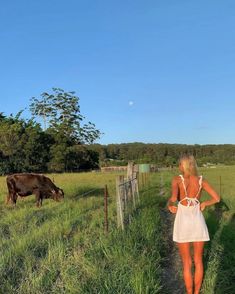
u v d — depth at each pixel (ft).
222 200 58.59
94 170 250.16
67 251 29.45
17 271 25.57
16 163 218.79
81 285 22.34
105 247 28.53
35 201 65.46
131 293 21.12
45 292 22.17
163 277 25.80
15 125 222.48
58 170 231.50
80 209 51.21
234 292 22.30
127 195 47.11
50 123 299.17
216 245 29.55
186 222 21.85
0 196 70.13
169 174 163.02
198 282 21.95
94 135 300.20
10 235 36.52
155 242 31.53
